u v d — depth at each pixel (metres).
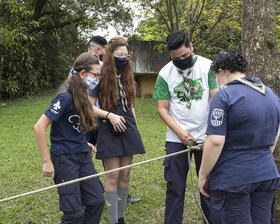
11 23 10.62
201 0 7.86
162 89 2.77
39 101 11.69
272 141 1.93
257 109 1.83
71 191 2.26
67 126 2.29
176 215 2.67
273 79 2.57
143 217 3.22
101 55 3.54
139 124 7.91
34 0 12.59
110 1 11.86
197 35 8.60
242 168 1.85
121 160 2.85
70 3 12.71
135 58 10.67
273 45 2.59
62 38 14.95
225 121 1.85
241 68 1.97
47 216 3.20
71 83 2.30
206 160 1.91
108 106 2.73
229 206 1.90
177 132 2.60
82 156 2.38
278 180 1.95
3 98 12.11
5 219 3.10
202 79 2.64
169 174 2.69
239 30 8.10
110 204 2.78
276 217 2.64
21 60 12.02
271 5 2.56
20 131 7.09
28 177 4.25
